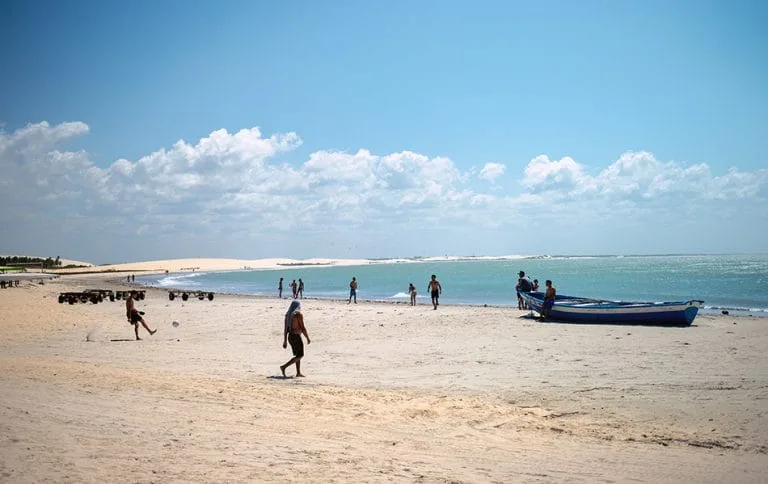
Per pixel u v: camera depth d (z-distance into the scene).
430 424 8.23
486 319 25.86
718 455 7.07
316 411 8.62
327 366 14.45
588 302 27.31
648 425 8.64
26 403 7.95
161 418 7.50
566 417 9.16
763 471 6.37
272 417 8.03
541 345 17.61
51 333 22.02
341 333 21.70
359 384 11.98
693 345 17.08
